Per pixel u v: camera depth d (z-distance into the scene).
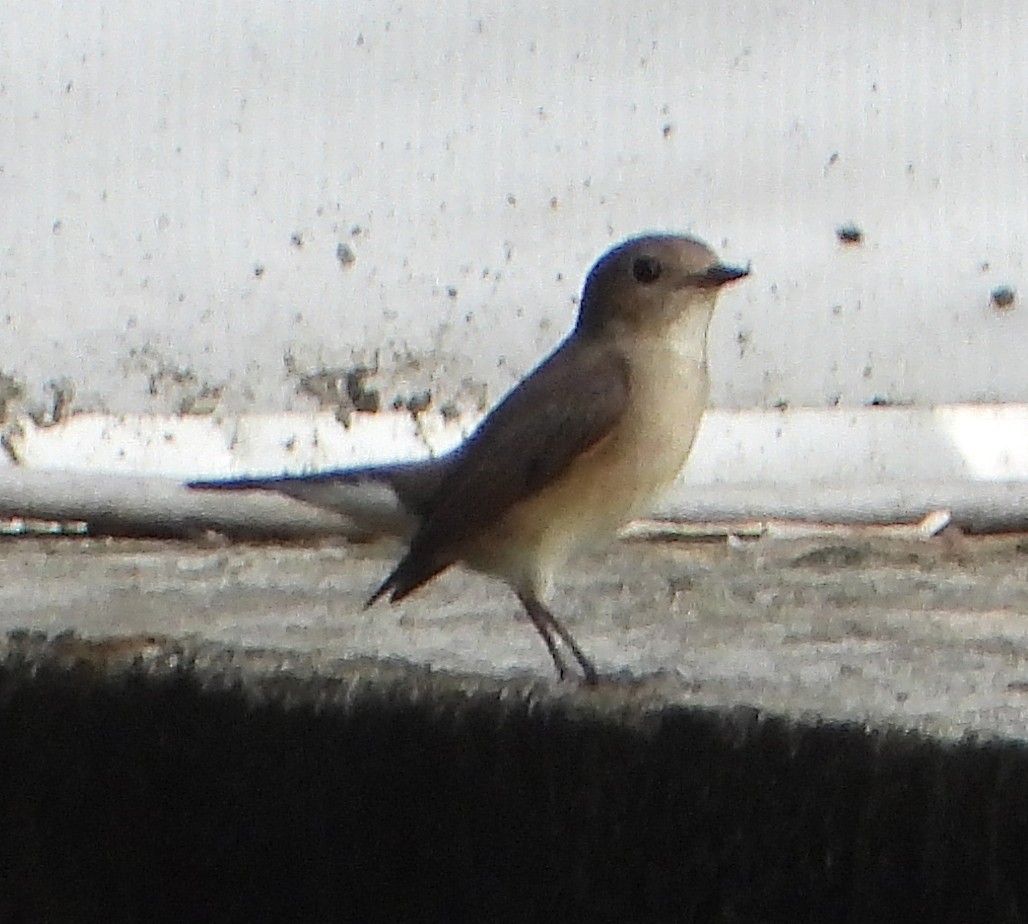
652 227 14.04
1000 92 14.20
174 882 6.03
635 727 5.42
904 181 14.00
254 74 14.62
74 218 14.13
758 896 5.34
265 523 10.11
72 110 14.56
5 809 6.17
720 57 14.45
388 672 5.97
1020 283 13.56
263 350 13.45
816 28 14.44
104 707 6.05
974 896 5.11
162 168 14.28
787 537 10.30
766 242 13.84
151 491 10.12
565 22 14.58
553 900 5.55
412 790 5.69
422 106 14.44
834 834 5.24
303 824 5.84
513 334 13.66
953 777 5.12
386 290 13.85
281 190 14.27
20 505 10.10
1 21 14.85
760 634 7.35
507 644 7.18
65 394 12.97
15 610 7.45
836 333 13.45
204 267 13.91
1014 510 10.61
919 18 14.41
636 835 5.44
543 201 14.19
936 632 7.32
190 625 7.13
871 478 11.60
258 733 5.87
